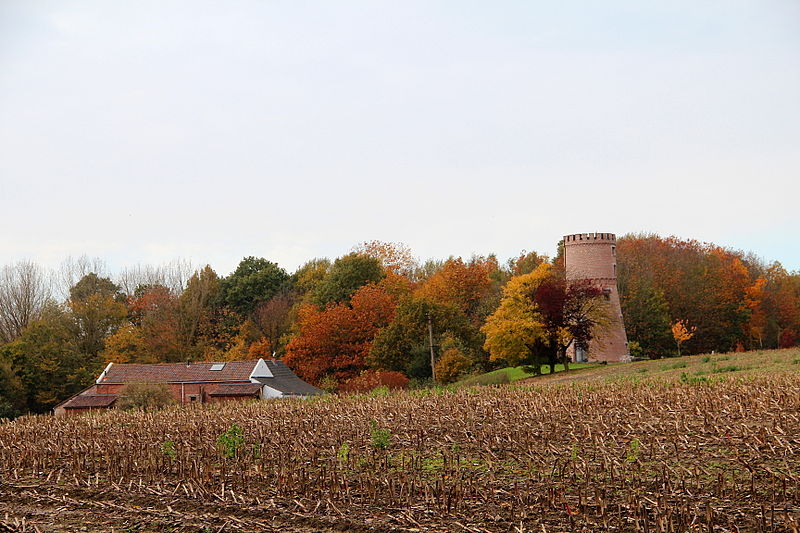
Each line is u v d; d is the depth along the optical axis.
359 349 89.56
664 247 112.56
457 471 23.64
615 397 39.06
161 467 27.09
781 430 24.91
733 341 103.31
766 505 18.08
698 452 23.94
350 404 45.47
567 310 79.94
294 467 25.50
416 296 94.06
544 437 27.88
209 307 112.25
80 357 87.88
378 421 35.34
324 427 34.62
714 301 101.06
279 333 106.62
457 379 77.44
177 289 116.75
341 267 109.12
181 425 38.94
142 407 52.12
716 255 114.94
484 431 30.23
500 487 21.36
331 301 104.19
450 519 18.70
